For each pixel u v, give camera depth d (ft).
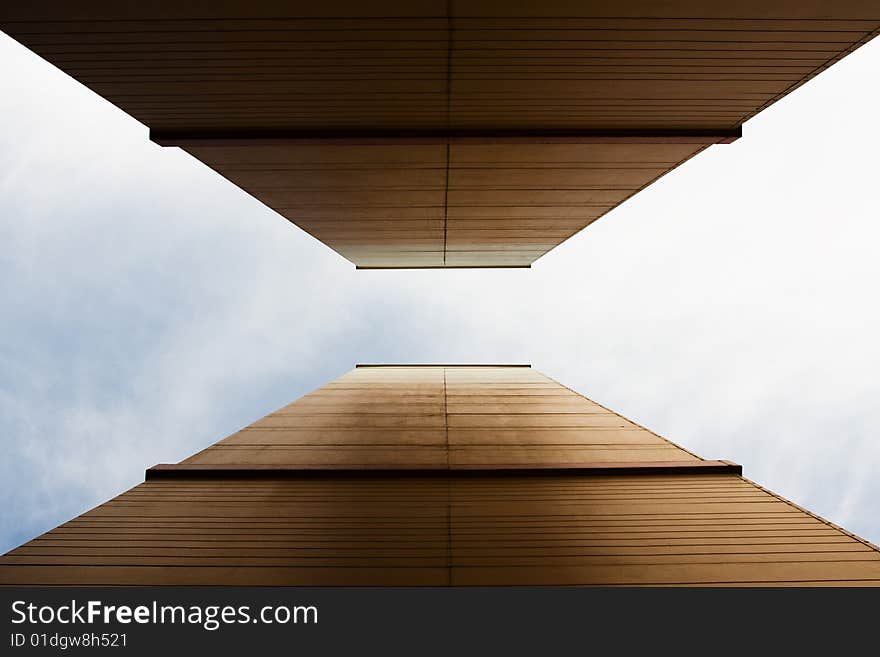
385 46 16.33
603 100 19.72
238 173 26.61
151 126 21.89
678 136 22.29
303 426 29.58
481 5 14.48
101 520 17.25
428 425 29.84
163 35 15.67
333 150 23.66
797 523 17.04
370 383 44.91
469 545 15.71
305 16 14.88
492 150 23.75
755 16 14.85
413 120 21.44
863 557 14.85
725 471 21.83
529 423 30.22
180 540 16.01
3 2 14.10
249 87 18.75
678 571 14.21
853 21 15.02
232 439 26.99
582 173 26.89
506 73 17.95
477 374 50.96
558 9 14.57
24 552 15.15
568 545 15.67
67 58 16.84
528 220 37.19
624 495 19.60
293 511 18.07
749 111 20.74
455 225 38.75
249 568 14.47
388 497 19.42
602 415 32.19
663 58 17.04
